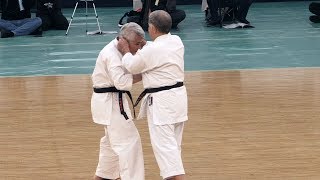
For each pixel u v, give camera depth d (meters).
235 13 28.67
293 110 16.44
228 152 13.32
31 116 16.39
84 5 34.19
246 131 14.77
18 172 12.38
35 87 19.36
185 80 19.83
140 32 10.29
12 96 18.39
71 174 12.20
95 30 27.98
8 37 27.30
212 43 25.17
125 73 10.27
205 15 30.55
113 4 34.59
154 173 12.22
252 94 18.06
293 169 12.23
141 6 28.27
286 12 32.06
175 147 10.19
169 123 10.21
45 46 25.28
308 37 25.88
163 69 10.23
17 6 27.62
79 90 18.89
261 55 23.02
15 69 21.75
